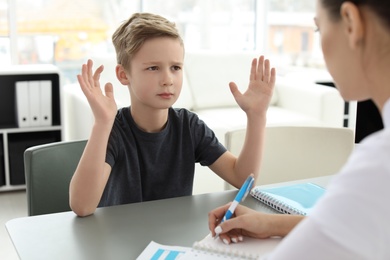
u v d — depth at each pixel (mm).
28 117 3670
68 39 4410
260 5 5031
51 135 3867
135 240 1047
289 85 4078
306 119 3734
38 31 4305
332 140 1734
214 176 3162
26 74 3850
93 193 1172
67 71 4465
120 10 4531
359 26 560
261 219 1031
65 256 976
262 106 1372
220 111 3939
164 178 1439
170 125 1448
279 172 1729
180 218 1166
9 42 4199
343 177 509
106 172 1256
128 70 1349
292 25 5117
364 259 489
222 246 998
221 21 4965
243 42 5113
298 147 1739
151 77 1298
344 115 3998
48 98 3703
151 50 1284
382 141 505
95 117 1199
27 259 963
